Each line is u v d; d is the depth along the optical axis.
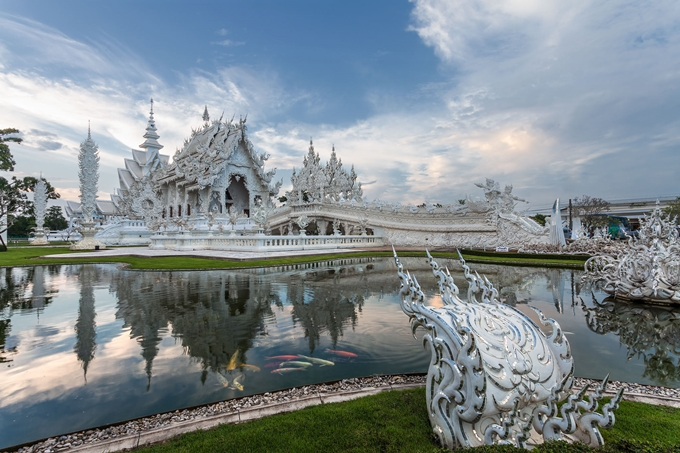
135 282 12.52
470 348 2.85
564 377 3.13
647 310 9.00
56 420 3.64
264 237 24.12
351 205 36.19
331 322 7.37
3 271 15.93
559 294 10.98
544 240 26.28
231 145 40.59
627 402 4.04
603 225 46.12
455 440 2.89
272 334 6.55
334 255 22.33
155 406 3.92
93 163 33.62
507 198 29.11
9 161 40.50
